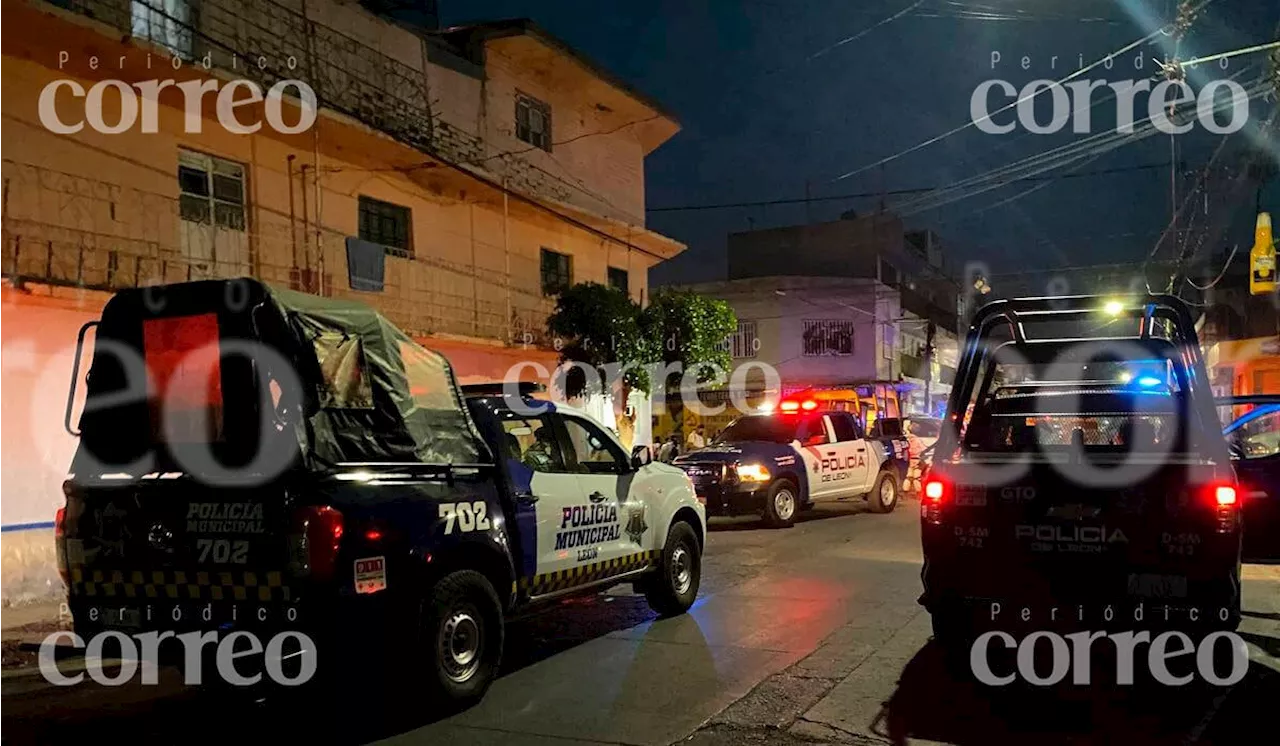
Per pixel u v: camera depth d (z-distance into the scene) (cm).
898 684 594
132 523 528
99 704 607
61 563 551
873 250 3756
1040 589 546
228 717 574
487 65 1838
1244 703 548
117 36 1052
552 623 796
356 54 1522
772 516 1380
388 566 520
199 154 1273
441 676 547
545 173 1983
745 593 901
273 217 1367
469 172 1609
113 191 1140
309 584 484
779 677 616
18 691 640
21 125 1042
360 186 1523
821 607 827
